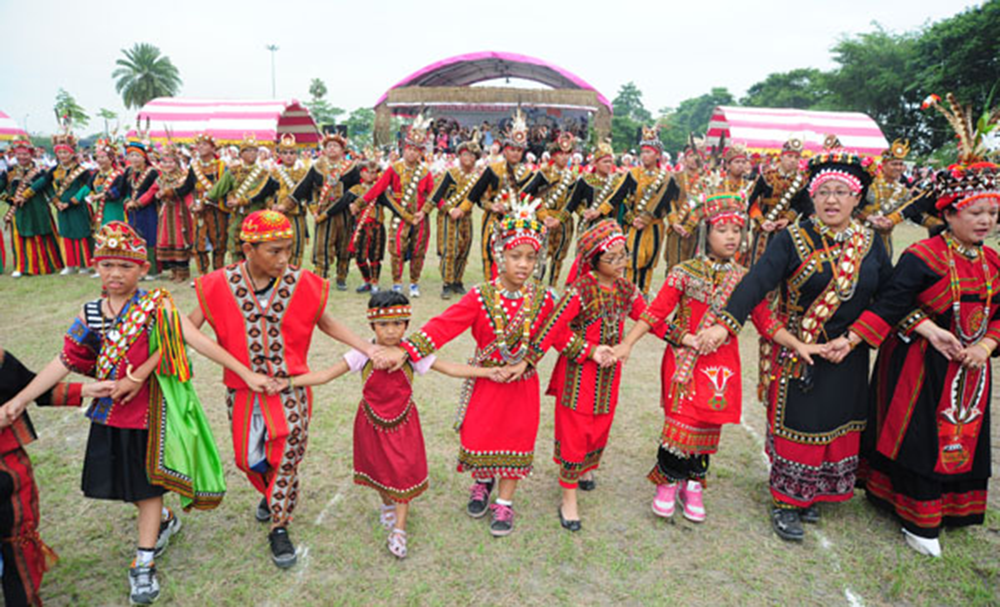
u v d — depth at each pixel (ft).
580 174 26.45
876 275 10.93
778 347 11.54
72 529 11.15
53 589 9.69
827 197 10.80
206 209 28.53
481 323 10.89
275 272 9.61
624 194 25.29
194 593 9.70
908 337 11.26
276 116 74.02
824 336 10.97
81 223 31.37
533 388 11.19
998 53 113.09
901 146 23.31
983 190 10.29
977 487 11.46
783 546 11.24
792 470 11.28
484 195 26.55
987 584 10.37
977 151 10.75
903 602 9.89
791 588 10.14
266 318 9.75
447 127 101.65
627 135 200.85
